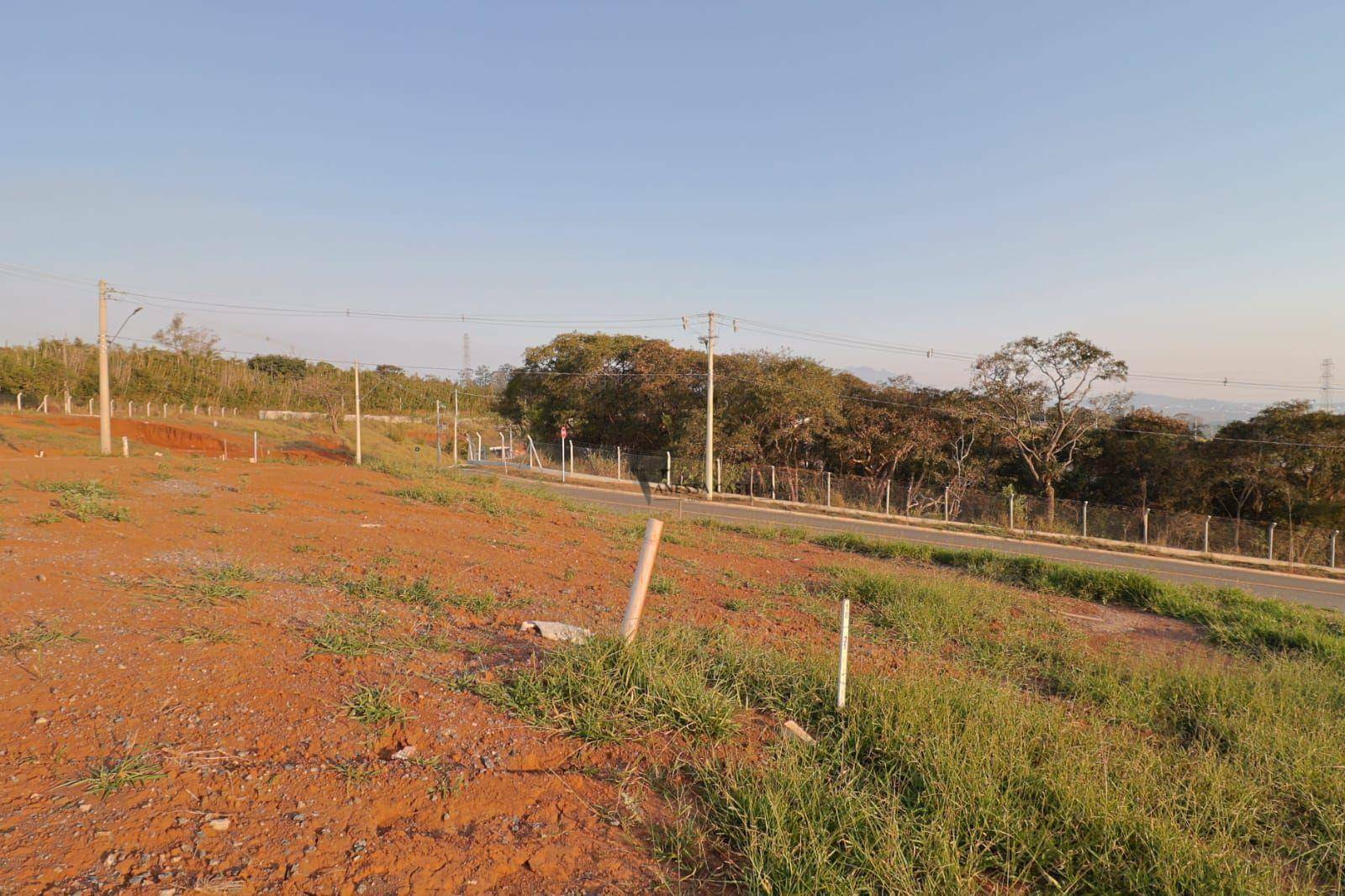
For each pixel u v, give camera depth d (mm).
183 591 5289
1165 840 3258
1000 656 7258
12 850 2400
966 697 4926
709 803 3295
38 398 41375
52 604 4633
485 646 5117
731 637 6164
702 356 35969
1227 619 10812
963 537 24438
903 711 4398
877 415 30641
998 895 2924
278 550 7324
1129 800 3607
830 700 4707
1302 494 25531
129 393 44906
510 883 2629
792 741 3977
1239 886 3023
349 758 3342
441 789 3160
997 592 11312
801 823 3100
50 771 2914
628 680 4312
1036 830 3342
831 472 32406
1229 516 27328
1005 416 29234
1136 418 29156
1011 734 4312
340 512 10508
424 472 18406
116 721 3359
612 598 7496
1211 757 4641
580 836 2979
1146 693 6352
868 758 4004
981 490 29438
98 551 6066
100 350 22625
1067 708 5832
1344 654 8836
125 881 2346
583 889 2650
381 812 2949
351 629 5035
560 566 9023
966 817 3305
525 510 13914
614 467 34906
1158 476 27969
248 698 3781
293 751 3326
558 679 4262
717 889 2744
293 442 36219
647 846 2980
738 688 4773
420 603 6121
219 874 2443
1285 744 5027
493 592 7047
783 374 32719
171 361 51375
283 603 5496
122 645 4184
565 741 3758
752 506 28750
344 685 4086
